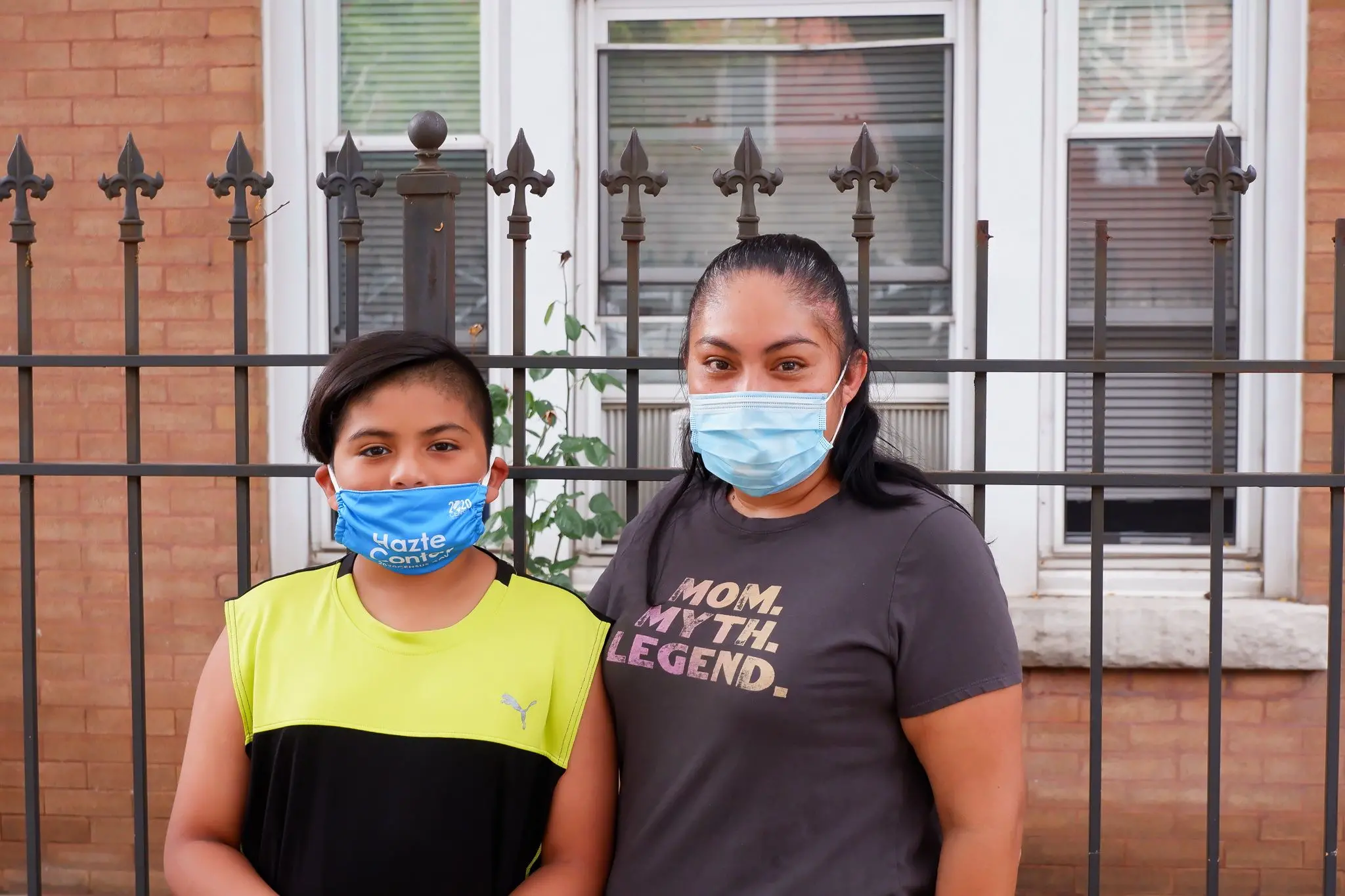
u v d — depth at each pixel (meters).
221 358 2.22
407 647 1.70
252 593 1.81
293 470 2.22
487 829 1.66
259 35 3.80
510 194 3.90
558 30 3.85
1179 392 3.88
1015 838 1.51
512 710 1.69
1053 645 3.56
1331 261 3.57
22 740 3.91
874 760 1.54
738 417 1.63
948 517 1.58
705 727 1.56
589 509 3.37
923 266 3.91
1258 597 3.72
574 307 3.90
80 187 3.81
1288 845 3.60
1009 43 3.71
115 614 3.85
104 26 3.80
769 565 1.63
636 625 1.69
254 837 1.71
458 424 1.73
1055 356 3.81
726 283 1.68
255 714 1.71
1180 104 3.80
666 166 3.98
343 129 4.01
